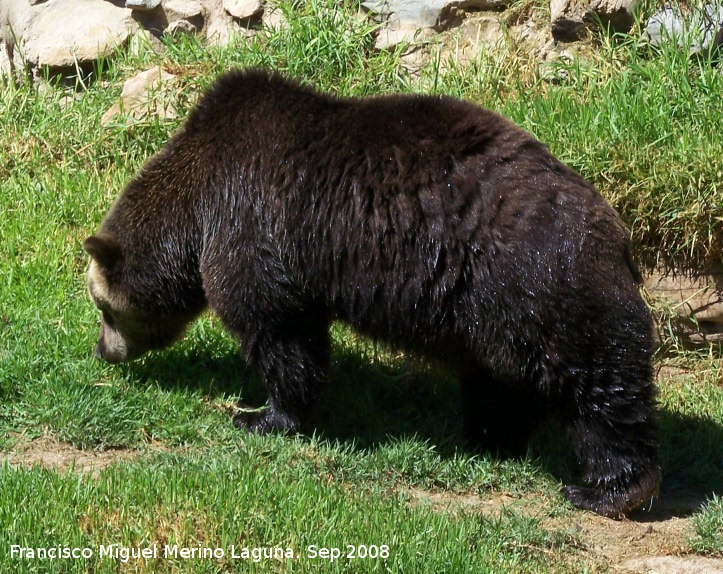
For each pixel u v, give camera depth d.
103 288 17.12
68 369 17.36
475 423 16.72
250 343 16.05
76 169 23.00
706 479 16.55
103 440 16.08
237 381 17.91
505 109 21.34
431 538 13.33
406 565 12.55
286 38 23.92
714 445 17.28
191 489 13.80
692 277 19.59
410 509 14.32
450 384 18.53
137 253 16.78
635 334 14.27
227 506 13.34
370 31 24.11
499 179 14.47
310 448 16.14
